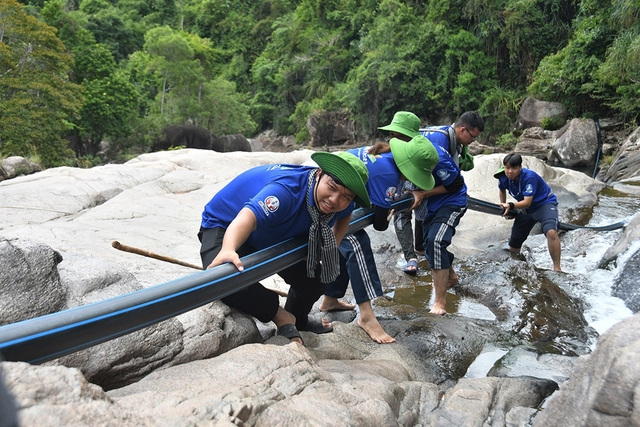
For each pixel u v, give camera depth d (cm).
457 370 341
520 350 364
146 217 618
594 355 191
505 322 420
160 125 3672
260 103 5012
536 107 2227
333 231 303
